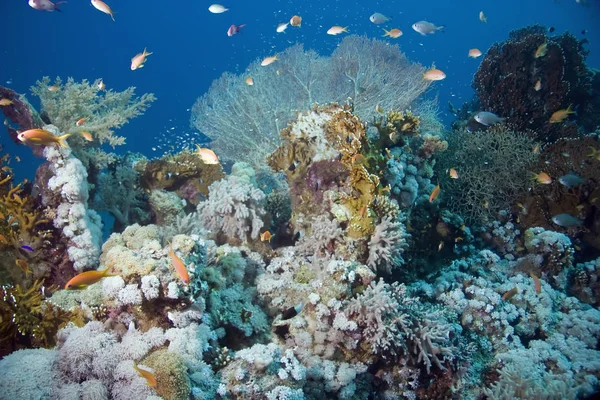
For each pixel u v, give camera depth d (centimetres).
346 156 512
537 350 471
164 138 1193
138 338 321
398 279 580
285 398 315
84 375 296
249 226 580
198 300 361
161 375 286
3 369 286
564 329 509
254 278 530
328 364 399
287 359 352
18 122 587
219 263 482
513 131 834
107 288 338
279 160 611
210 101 1402
